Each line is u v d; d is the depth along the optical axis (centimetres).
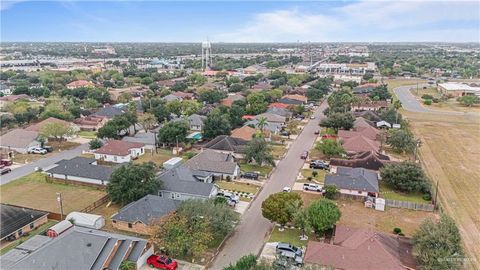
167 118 11981
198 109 12912
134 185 6016
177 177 6619
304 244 5028
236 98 15288
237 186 7094
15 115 11744
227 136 9219
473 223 5834
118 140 9244
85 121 11831
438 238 4322
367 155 8088
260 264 4112
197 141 10044
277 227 5506
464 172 8081
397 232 5388
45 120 11006
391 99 16225
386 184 7250
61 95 16550
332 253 4341
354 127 10662
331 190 6475
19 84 19025
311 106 14925
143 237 5175
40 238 4900
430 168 8294
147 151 9294
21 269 4044
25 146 9081
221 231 4972
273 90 16300
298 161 8556
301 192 6850
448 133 11312
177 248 4469
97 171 7175
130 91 18300
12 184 7181
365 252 4288
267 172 7838
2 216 5259
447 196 6838
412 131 11438
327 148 8438
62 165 7488
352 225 5641
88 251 4234
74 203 6366
